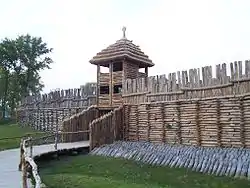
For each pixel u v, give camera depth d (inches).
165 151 860.0
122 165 814.5
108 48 1252.5
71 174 712.4
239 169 664.4
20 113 2160.4
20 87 2871.6
